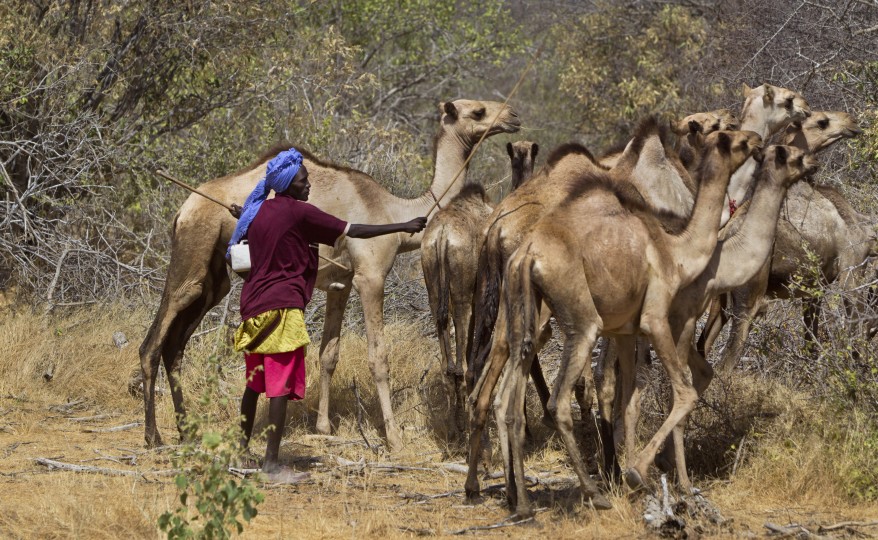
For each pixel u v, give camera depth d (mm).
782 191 20984
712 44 51250
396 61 62312
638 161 22641
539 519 19141
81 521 17562
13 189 34938
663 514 18375
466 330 24453
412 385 28750
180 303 24547
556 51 63781
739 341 25969
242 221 21562
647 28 58438
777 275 27938
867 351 23188
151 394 24281
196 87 41969
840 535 18016
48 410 27391
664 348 19641
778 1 42750
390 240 25875
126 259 39312
